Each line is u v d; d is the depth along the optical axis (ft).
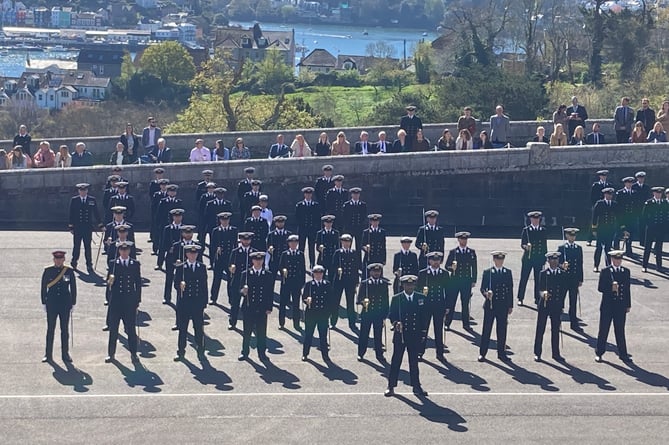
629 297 110.32
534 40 383.24
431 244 127.95
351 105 433.89
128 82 549.95
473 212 164.35
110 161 172.45
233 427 93.91
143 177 160.04
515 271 139.03
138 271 108.58
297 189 162.61
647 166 163.32
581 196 163.84
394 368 101.14
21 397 99.09
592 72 354.95
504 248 150.30
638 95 312.71
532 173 163.63
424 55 497.46
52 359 108.17
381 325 109.81
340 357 111.24
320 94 445.78
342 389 102.63
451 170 163.43
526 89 245.65
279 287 131.03
